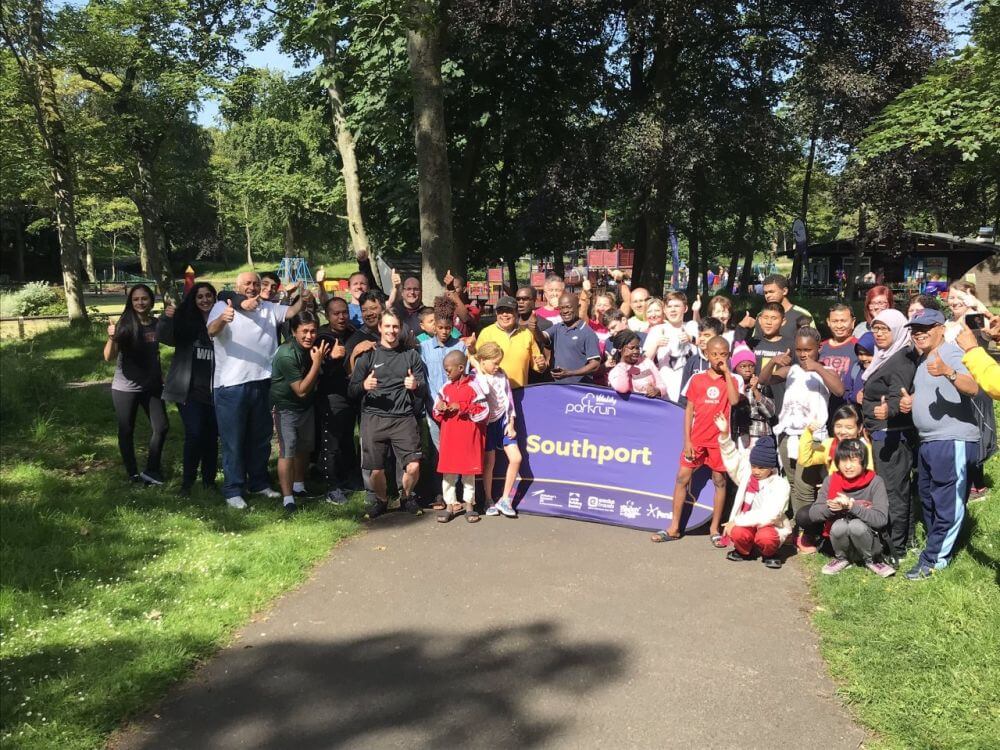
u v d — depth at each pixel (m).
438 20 10.42
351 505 6.86
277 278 7.17
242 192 39.78
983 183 17.83
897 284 39.53
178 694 3.88
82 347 15.80
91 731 3.49
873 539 5.16
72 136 19.48
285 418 6.66
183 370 7.01
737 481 5.80
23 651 4.16
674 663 4.15
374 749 3.41
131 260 86.44
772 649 4.31
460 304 8.08
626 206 22.67
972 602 4.59
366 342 6.59
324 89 21.06
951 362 4.96
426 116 10.50
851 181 17.16
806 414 5.96
